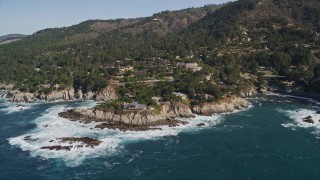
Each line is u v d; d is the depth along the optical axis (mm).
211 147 154375
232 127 182250
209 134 171875
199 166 135125
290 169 130750
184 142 161500
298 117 199625
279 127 181250
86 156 146875
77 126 187750
